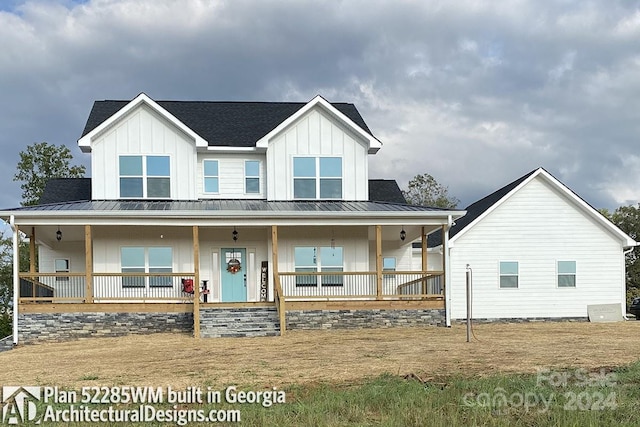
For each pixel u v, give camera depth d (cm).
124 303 2288
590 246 2764
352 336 2131
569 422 1013
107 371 1545
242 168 2733
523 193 2756
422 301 2412
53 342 2220
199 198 2689
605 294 2755
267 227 2617
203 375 1459
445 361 1557
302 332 2264
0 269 4222
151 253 2570
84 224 2272
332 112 2686
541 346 1809
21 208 2297
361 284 2608
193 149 2648
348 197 2698
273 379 1395
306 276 2595
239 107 3028
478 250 2723
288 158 2688
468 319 1933
